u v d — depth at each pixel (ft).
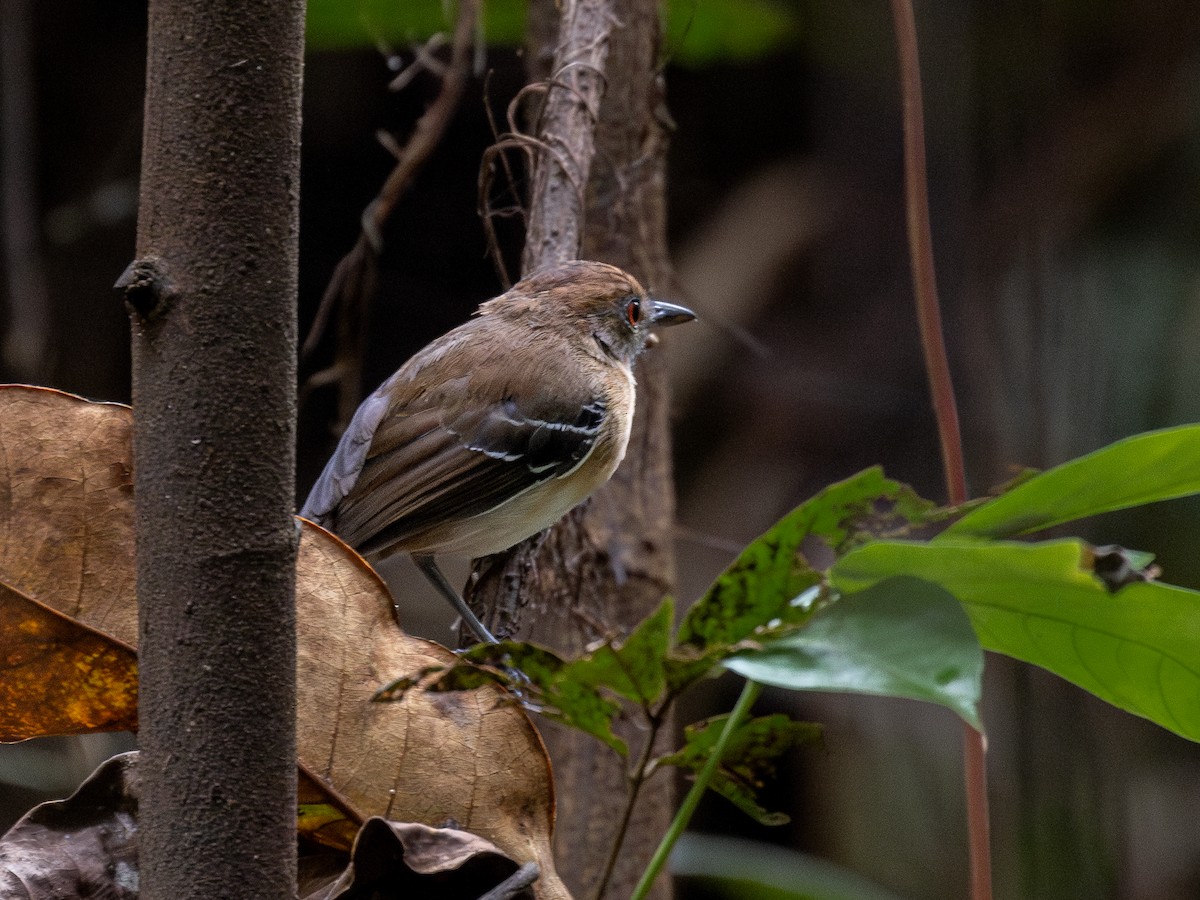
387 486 27.86
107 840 12.70
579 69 25.58
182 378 9.86
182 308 9.83
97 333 58.23
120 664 12.82
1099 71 54.44
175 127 9.82
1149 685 12.34
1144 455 10.86
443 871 11.88
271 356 9.99
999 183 54.49
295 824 10.39
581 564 27.94
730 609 11.48
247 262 9.87
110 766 12.93
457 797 13.21
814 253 62.39
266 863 10.09
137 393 10.09
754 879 30.55
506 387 27.94
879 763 49.65
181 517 9.89
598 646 10.96
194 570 9.89
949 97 54.90
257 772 10.04
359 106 57.26
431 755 13.24
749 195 64.54
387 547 28.07
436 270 56.24
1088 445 50.42
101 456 12.82
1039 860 43.68
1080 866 43.37
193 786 9.96
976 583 11.50
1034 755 44.29
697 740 11.84
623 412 28.94
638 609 29.30
